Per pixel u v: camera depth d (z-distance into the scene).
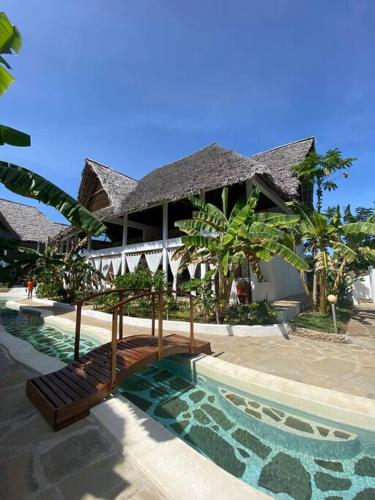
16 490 2.26
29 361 5.37
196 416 4.05
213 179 11.02
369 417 3.30
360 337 7.54
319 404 3.67
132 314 10.17
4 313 13.46
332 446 3.28
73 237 20.66
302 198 16.67
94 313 11.08
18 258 7.18
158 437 2.89
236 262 8.09
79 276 15.71
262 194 14.06
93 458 2.65
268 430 3.62
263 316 8.52
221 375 4.81
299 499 2.55
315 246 10.51
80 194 20.28
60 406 3.28
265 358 5.77
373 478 2.82
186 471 2.37
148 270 12.19
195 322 8.80
